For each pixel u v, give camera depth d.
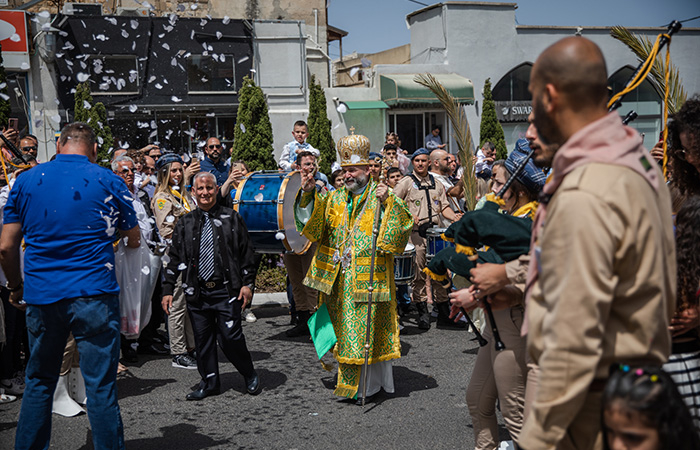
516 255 2.98
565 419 1.77
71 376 4.94
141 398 5.21
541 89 1.95
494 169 3.53
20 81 16.09
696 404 2.56
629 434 1.72
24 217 3.69
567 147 1.87
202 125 18.58
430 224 7.36
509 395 3.24
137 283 5.64
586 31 21.86
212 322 5.21
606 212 1.73
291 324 7.55
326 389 5.35
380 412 4.79
